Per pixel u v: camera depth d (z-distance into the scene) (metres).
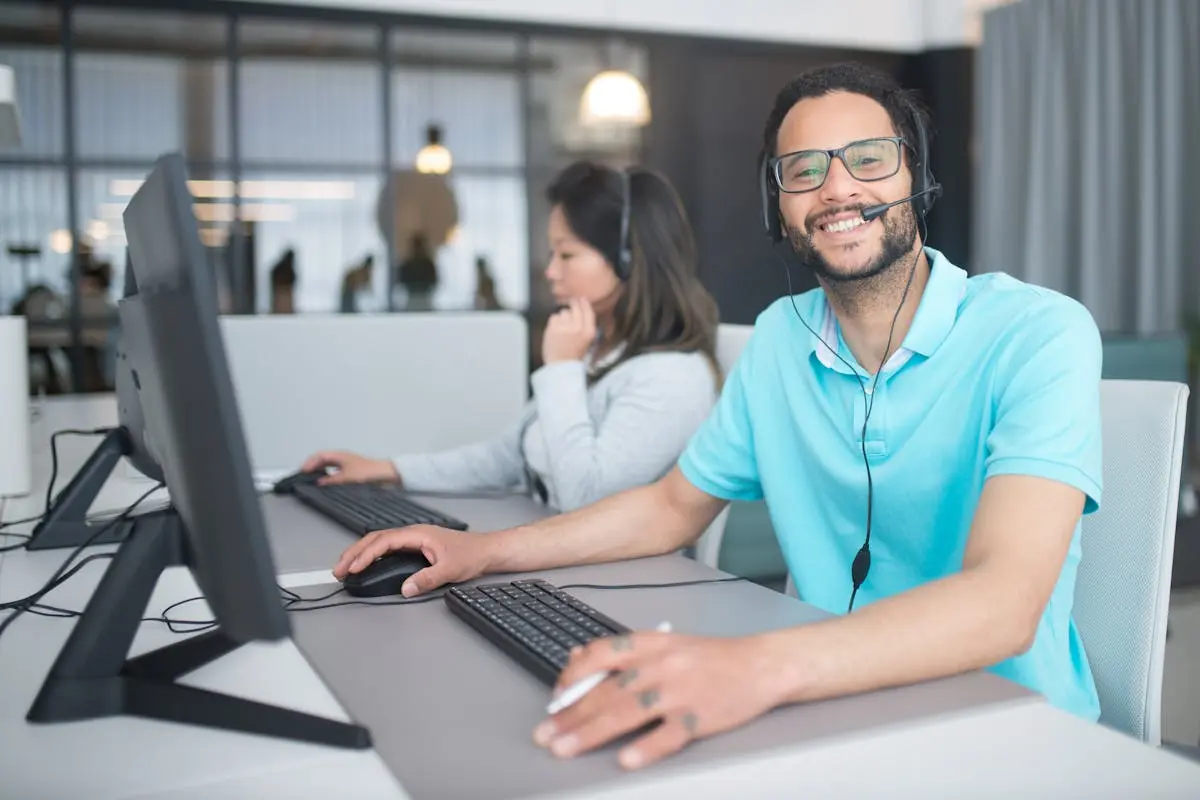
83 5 4.75
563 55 5.40
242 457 0.68
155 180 0.74
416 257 5.30
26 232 4.77
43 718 0.80
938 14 5.80
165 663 0.86
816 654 0.80
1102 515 1.14
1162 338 3.25
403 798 0.67
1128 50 5.11
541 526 1.26
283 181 5.10
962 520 1.15
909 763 0.71
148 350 0.80
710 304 1.76
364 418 2.14
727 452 1.33
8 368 1.70
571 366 1.69
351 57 5.12
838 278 1.16
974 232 5.88
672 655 0.77
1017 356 1.08
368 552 1.16
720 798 0.67
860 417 1.20
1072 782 0.68
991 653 0.86
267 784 0.69
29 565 1.29
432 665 0.92
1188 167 4.93
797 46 5.66
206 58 4.94
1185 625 2.74
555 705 0.77
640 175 1.76
